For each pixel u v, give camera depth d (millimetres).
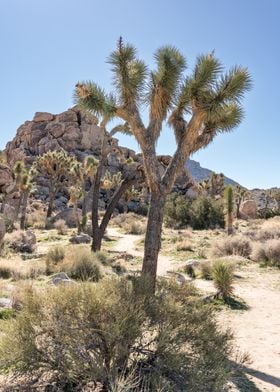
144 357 3561
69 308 3512
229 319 7801
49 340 3488
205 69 6168
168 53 6391
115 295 3645
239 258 17172
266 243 17438
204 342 3613
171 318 3676
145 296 3744
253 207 52438
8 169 46438
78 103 6395
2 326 3861
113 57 6320
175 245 23344
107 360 3330
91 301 3459
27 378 3471
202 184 60938
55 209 52188
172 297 4070
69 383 3359
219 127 6641
